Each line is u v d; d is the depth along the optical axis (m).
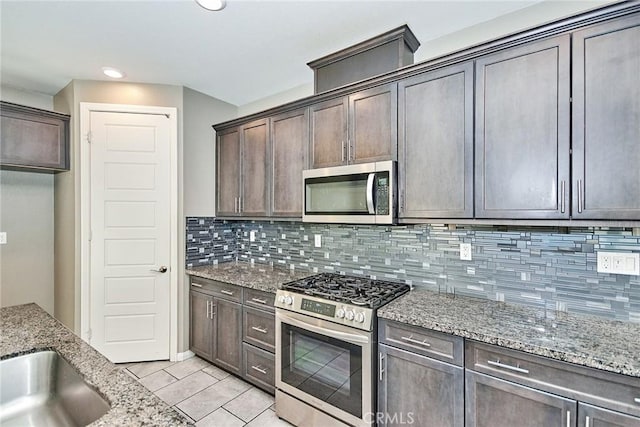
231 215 3.10
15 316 1.64
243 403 2.35
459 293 2.09
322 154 2.36
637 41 1.32
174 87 3.02
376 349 1.80
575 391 1.26
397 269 2.36
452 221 1.78
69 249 2.92
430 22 2.02
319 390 1.97
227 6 1.85
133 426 0.79
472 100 1.72
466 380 1.51
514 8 1.88
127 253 2.94
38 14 1.91
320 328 1.96
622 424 1.17
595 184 1.40
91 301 2.86
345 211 2.17
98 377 1.04
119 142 2.93
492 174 1.66
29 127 2.73
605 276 1.65
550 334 1.44
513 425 1.39
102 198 2.89
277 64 2.60
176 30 2.10
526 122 1.57
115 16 1.94
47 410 1.20
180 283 3.03
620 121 1.35
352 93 2.19
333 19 1.98
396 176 1.98
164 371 2.80
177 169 3.02
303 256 2.96
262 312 2.43
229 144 3.12
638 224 1.32
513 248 1.90
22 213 3.10
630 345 1.32
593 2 1.69
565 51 1.46
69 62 2.55
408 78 1.94
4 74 2.76
